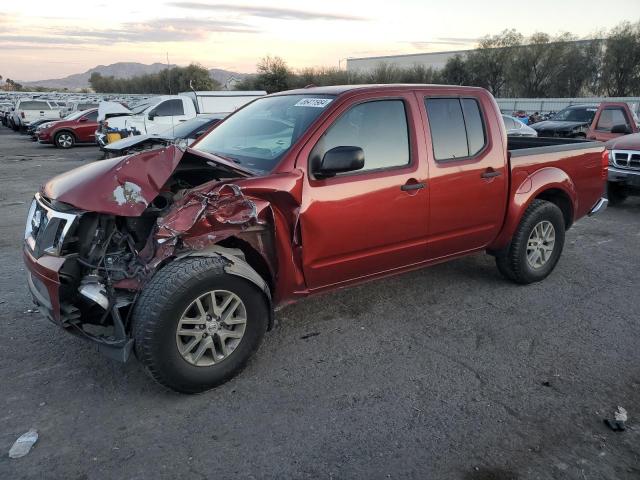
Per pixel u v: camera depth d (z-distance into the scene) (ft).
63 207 10.73
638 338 13.94
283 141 12.68
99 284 10.73
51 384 11.50
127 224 11.27
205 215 10.39
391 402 10.99
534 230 16.92
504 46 196.34
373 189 12.89
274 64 185.47
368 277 13.91
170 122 58.18
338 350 13.16
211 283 10.61
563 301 16.31
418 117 13.97
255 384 11.60
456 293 16.87
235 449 9.53
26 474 8.85
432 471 9.04
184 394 11.15
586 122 57.16
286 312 15.34
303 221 11.91
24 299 16.02
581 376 12.05
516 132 56.18
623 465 9.23
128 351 10.21
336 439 9.82
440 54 253.44
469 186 14.88
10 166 52.29
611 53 175.32
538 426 10.25
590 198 18.90
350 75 204.33
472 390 11.45
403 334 14.06
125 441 9.72
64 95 193.57
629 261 20.43
